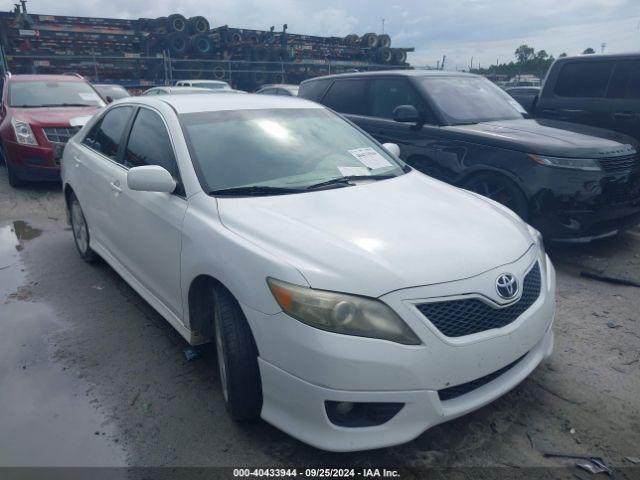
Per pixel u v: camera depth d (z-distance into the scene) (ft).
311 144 12.07
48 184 28.48
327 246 8.14
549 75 24.64
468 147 17.66
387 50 81.51
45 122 26.12
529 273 8.99
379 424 7.65
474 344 7.75
